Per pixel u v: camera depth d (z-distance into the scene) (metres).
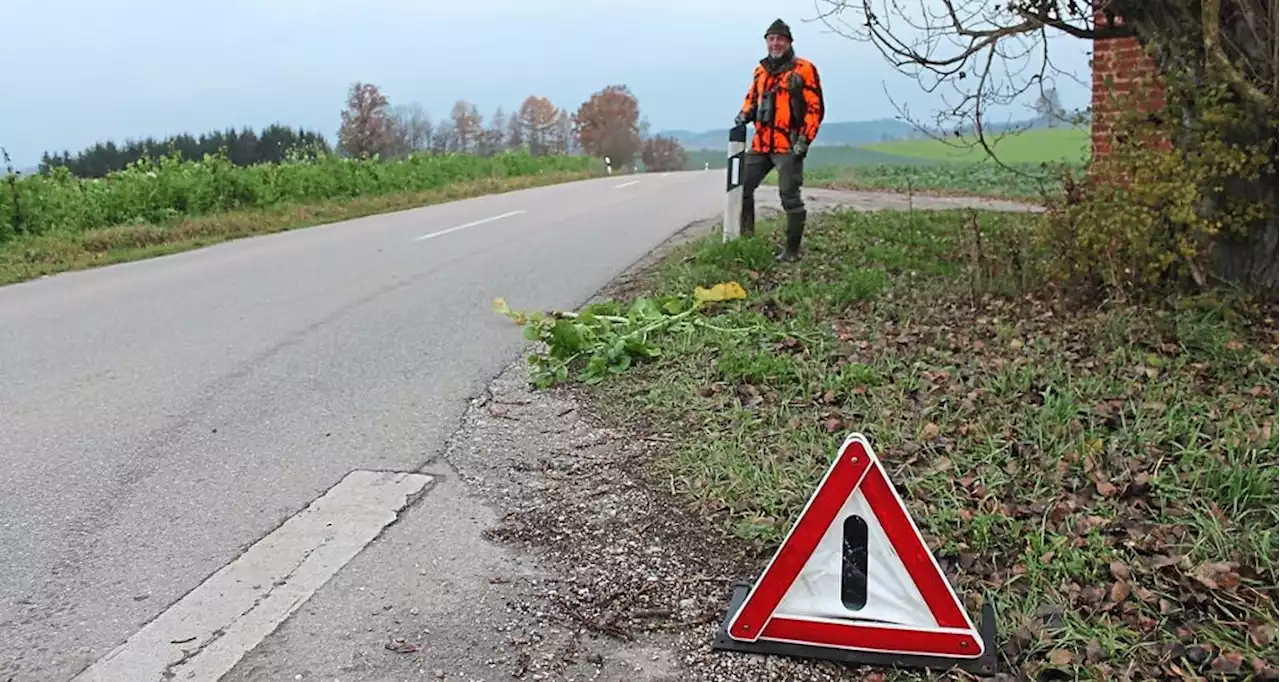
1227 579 3.44
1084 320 6.49
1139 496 4.09
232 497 4.53
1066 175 7.33
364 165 23.27
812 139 9.04
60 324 8.17
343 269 10.82
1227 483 4.05
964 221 11.12
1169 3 6.45
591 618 3.50
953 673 3.14
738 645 3.31
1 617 3.53
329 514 4.34
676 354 6.30
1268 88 6.15
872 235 10.75
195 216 16.69
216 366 6.70
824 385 5.53
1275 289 6.46
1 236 13.73
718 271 8.51
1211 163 6.27
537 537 4.11
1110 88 7.00
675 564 3.86
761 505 4.21
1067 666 3.07
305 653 3.30
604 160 43.19
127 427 5.46
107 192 15.98
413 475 4.76
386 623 3.48
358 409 5.74
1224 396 5.06
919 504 4.09
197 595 3.66
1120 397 5.12
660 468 4.71
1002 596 3.48
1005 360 5.76
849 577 3.25
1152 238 6.61
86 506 4.43
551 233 13.62
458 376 6.36
